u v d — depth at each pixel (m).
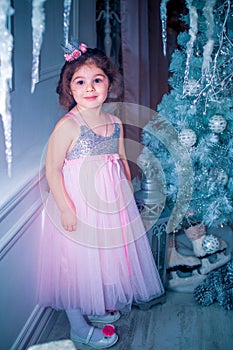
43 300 2.28
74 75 2.15
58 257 2.22
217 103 2.43
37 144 2.59
